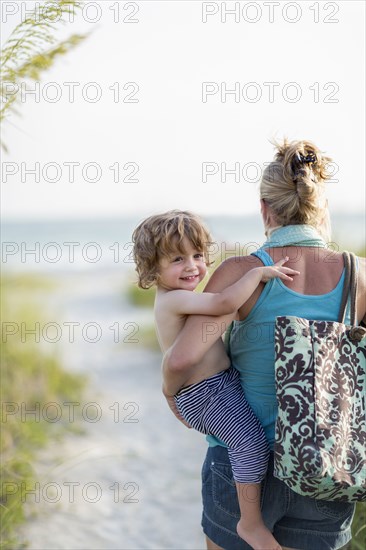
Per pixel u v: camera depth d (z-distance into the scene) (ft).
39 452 23.90
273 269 10.64
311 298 10.73
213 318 10.60
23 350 30.17
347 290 10.81
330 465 9.88
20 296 35.88
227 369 11.47
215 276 10.97
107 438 26.27
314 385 10.16
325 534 10.93
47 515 19.16
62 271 108.27
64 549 17.20
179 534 18.25
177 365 10.53
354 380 10.55
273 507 10.78
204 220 12.49
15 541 17.17
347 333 10.64
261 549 10.48
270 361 10.78
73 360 40.88
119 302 69.82
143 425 28.07
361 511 14.67
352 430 10.36
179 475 22.53
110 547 17.44
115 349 44.80
